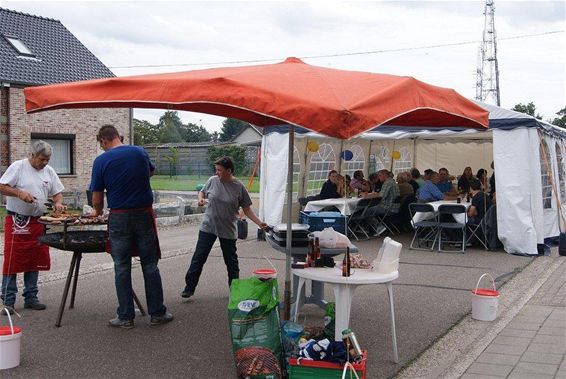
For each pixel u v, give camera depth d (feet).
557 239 39.40
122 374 15.15
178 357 16.44
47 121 66.74
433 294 24.66
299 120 12.67
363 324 20.04
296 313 18.44
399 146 62.23
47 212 20.63
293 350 14.67
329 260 17.42
